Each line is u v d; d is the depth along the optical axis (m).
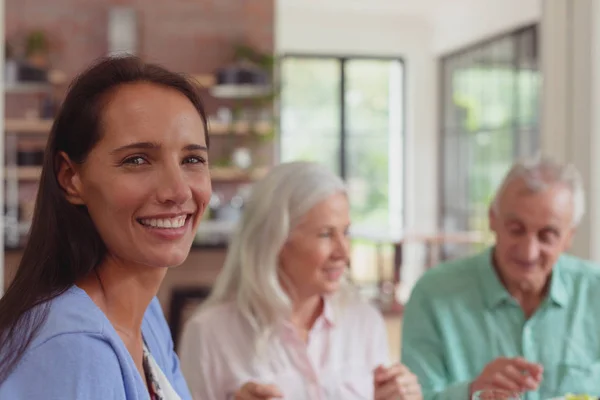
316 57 8.99
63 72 6.87
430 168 9.15
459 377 1.86
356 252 8.64
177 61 7.03
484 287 1.90
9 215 5.75
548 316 1.87
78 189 0.83
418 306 1.93
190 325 1.66
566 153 3.03
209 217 6.09
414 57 9.11
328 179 1.63
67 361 0.73
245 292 1.64
